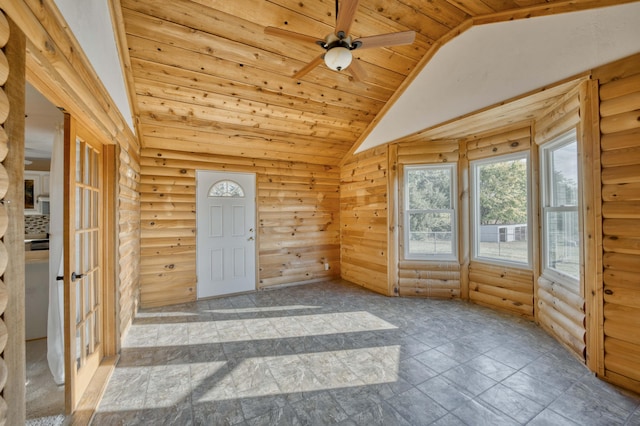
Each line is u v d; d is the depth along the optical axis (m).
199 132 3.97
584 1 2.27
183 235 4.21
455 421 1.81
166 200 4.10
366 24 2.96
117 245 2.61
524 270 3.50
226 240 4.55
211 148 4.35
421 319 3.48
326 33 2.95
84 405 1.93
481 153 3.92
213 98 3.46
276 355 2.64
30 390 2.11
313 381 2.24
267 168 4.93
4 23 0.99
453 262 4.21
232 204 4.61
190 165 4.28
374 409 1.92
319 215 5.45
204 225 4.38
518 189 3.59
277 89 3.55
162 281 4.05
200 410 1.93
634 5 2.06
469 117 3.29
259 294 4.59
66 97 1.59
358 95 3.96
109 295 2.56
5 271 1.01
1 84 0.99
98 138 2.38
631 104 2.11
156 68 2.94
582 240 2.46
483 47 2.99
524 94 2.74
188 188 4.26
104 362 2.46
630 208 2.13
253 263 4.78
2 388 0.98
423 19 2.97
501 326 3.26
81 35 1.67
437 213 4.33
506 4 2.67
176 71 3.02
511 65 2.80
